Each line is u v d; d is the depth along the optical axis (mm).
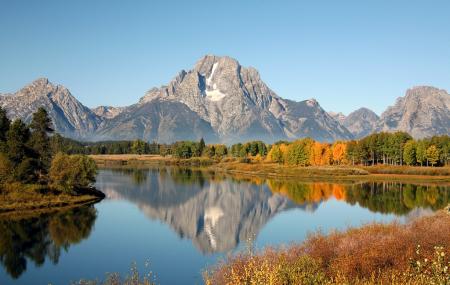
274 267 18125
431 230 29391
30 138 96188
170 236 53188
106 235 53188
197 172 165000
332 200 85062
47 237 51719
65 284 34500
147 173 156125
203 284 33500
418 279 16266
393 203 78438
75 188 84938
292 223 60906
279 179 136000
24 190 74438
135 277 32312
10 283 35062
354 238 30219
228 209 76750
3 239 50250
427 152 152625
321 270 21609
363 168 155000
